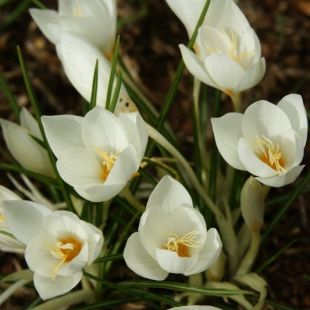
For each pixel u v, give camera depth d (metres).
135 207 0.58
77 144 0.54
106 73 0.58
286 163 0.54
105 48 0.62
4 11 0.81
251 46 0.58
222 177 0.65
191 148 0.74
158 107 0.77
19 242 0.55
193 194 0.61
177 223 0.54
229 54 0.58
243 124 0.55
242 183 0.62
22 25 0.81
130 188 0.61
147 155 0.61
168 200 0.53
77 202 0.62
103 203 0.60
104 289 0.61
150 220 0.53
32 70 0.79
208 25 0.59
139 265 0.52
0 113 0.76
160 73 0.79
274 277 0.65
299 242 0.67
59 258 0.53
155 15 0.81
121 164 0.52
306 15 0.81
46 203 0.62
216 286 0.60
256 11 0.81
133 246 0.52
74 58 0.58
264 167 0.53
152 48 0.80
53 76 0.78
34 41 0.80
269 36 0.80
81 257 0.51
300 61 0.78
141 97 0.65
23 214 0.53
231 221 0.60
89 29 0.61
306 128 0.54
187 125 0.76
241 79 0.56
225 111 0.75
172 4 0.60
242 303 0.59
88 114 0.53
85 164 0.54
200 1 0.59
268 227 0.62
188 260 0.51
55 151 0.54
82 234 0.53
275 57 0.78
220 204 0.64
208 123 0.75
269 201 0.65
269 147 0.54
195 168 0.64
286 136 0.55
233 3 0.58
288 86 0.77
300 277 0.65
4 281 0.61
